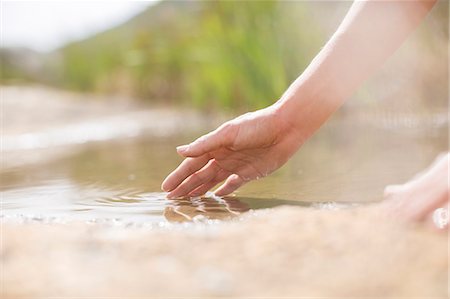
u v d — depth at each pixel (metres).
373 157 1.39
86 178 1.23
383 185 1.06
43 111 3.03
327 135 1.92
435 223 0.68
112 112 3.19
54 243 0.67
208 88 3.04
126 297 0.54
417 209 0.70
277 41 2.56
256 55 2.60
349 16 0.98
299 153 1.52
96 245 0.67
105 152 1.71
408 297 0.53
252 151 0.99
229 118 2.61
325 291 0.55
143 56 4.19
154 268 0.61
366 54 0.97
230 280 0.58
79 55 5.04
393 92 2.35
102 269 0.61
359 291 0.55
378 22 0.96
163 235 0.69
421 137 1.70
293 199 0.96
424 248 0.63
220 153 0.98
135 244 0.67
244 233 0.69
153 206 0.92
